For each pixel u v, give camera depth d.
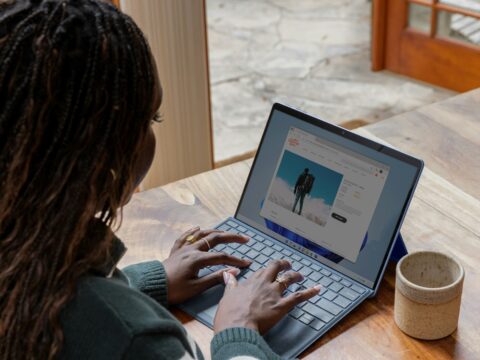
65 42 0.69
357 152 1.20
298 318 1.10
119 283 0.78
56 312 0.72
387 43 3.61
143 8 1.80
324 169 1.23
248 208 1.32
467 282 1.17
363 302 1.15
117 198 0.77
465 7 3.16
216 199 1.43
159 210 1.40
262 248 1.26
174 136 2.01
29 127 0.68
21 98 0.68
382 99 3.42
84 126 0.70
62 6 0.70
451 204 1.37
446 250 1.25
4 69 0.68
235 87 3.63
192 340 0.89
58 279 0.73
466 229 1.30
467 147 1.55
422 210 1.36
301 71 3.76
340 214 1.21
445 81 3.44
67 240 0.73
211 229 1.27
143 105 0.74
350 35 4.16
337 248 1.20
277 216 1.28
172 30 1.85
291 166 1.28
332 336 1.08
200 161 2.10
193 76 1.95
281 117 1.30
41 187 0.71
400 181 1.15
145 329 0.72
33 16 0.69
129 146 0.75
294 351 1.04
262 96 3.53
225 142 3.15
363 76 3.66
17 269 0.72
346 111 3.33
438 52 3.39
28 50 0.68
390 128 1.64
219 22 4.43
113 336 0.72
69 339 0.73
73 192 0.72
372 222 1.17
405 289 1.04
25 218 0.72
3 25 0.70
